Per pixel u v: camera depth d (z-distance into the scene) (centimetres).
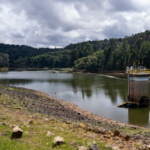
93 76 11731
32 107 2372
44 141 1107
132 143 1177
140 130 1931
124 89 5572
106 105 3634
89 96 4641
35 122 1516
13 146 988
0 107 1938
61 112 2495
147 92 3544
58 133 1271
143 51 12012
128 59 12444
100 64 15888
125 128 1977
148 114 2928
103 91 5319
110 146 1077
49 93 5247
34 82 8269
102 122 2211
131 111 3139
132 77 3684
